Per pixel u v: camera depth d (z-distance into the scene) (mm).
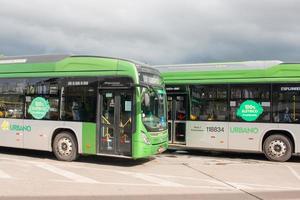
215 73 16625
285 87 15391
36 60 15695
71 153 14789
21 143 15688
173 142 17391
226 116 16312
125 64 14008
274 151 15594
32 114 15523
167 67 17656
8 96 16078
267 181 11805
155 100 14547
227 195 9852
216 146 16469
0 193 9539
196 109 16922
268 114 15594
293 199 9539
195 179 11930
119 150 13953
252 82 15891
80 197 9305
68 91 14906
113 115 14086
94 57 14633
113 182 11211
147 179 11766
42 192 9719
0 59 16438
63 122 14891
